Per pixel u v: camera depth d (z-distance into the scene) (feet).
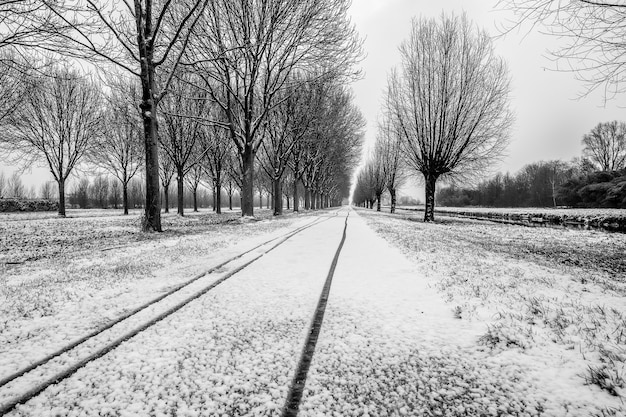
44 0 27.48
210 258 22.22
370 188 210.18
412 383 7.45
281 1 53.62
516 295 14.25
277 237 34.01
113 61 35.27
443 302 13.16
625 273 21.18
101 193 196.44
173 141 86.48
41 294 14.21
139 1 37.63
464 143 71.92
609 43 18.44
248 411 6.41
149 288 14.97
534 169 314.76
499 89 69.00
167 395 6.94
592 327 10.56
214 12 51.01
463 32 69.15
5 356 8.62
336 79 65.26
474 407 6.63
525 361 8.45
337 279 16.78
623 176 179.42
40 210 141.49
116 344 9.30
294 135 89.35
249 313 11.81
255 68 59.77
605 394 7.01
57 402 6.72
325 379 7.54
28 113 77.71
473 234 49.03
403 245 29.01
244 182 66.08
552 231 58.39
